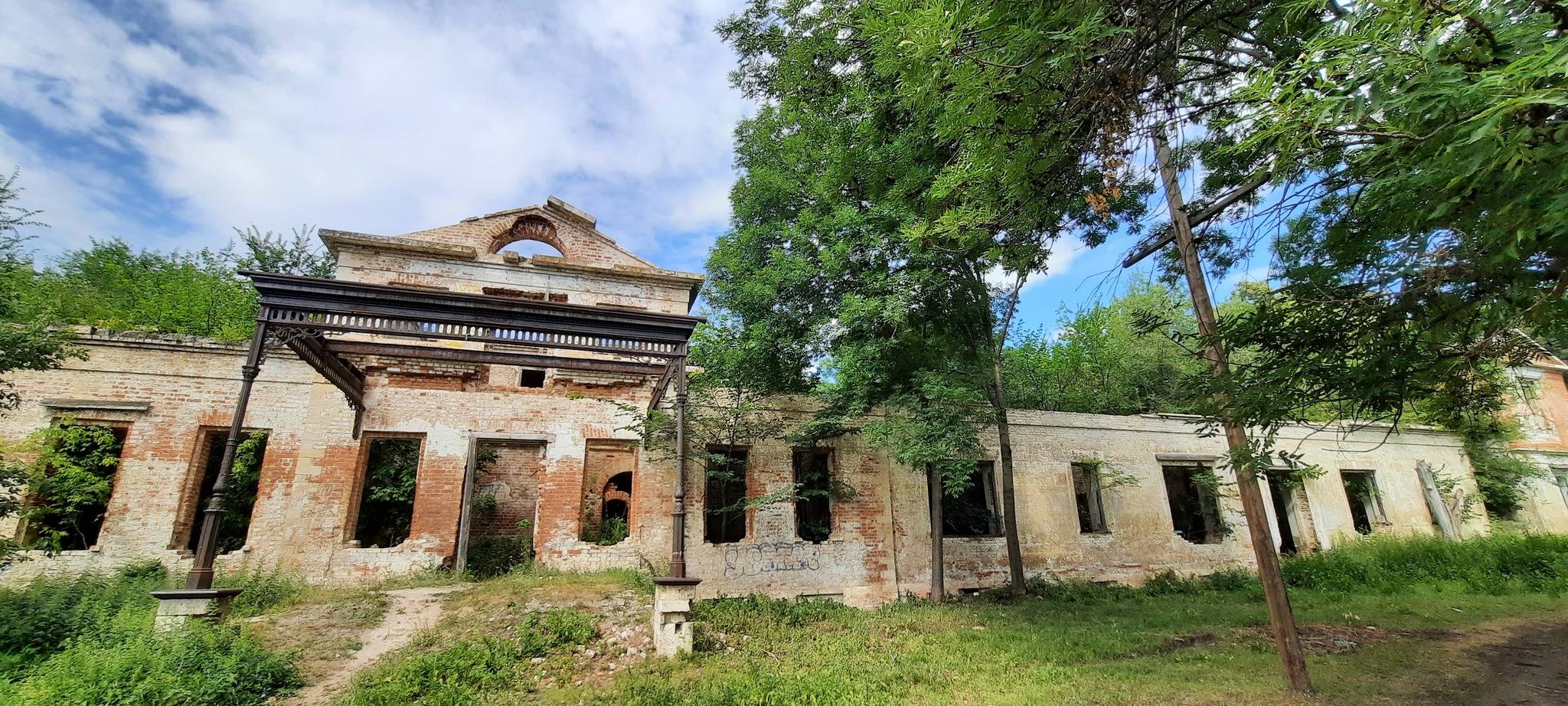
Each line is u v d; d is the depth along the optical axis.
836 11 9.59
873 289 12.02
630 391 14.72
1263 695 7.00
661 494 14.05
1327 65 3.29
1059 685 7.81
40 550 10.84
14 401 10.70
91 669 6.19
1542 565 15.26
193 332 18.05
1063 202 7.00
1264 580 7.44
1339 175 4.53
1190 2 5.60
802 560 14.55
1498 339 4.59
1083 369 27.97
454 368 13.79
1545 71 2.66
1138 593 15.70
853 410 13.69
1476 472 22.47
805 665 8.82
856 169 12.01
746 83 13.64
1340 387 5.13
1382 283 4.72
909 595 15.12
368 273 13.81
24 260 16.33
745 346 13.41
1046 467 17.64
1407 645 9.33
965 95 5.18
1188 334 6.65
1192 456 19.12
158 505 11.76
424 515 12.87
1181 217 7.81
